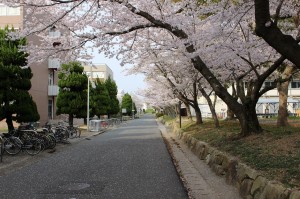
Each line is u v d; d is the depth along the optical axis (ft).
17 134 51.21
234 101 39.50
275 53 39.50
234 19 30.30
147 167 37.40
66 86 93.30
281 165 22.02
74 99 94.17
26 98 53.26
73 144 65.16
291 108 171.53
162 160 42.80
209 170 34.91
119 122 169.17
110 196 24.27
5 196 24.50
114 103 170.19
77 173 33.71
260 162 24.08
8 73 51.39
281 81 39.52
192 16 37.01
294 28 38.78
